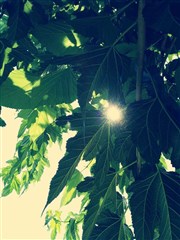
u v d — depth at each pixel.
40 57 0.58
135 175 0.55
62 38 0.56
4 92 0.53
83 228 0.58
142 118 0.50
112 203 0.64
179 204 0.53
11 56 0.55
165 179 0.54
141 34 0.52
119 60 0.54
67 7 0.67
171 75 0.63
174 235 0.53
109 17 0.53
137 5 0.53
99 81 0.54
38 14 0.57
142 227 0.53
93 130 0.57
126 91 0.60
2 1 0.58
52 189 0.54
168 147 0.50
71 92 0.55
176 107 0.51
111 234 0.59
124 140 0.54
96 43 0.59
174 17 0.45
